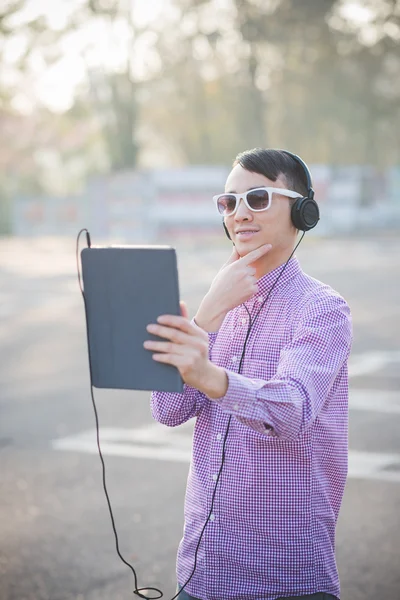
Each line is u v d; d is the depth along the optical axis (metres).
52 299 18.86
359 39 51.31
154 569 4.77
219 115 54.72
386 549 4.90
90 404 9.00
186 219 37.91
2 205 47.97
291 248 2.53
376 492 5.83
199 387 2.09
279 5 48.59
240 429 2.40
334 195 41.38
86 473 6.55
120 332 2.09
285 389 2.17
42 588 4.54
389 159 61.31
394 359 10.79
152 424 8.01
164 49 49.16
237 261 2.42
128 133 48.28
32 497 6.01
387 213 42.94
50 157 59.16
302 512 2.36
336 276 21.59
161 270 2.05
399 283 19.75
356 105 53.84
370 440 7.09
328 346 2.33
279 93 53.72
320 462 2.42
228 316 2.58
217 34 48.88
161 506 5.77
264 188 2.45
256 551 2.39
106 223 39.12
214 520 2.43
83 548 5.08
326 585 2.39
